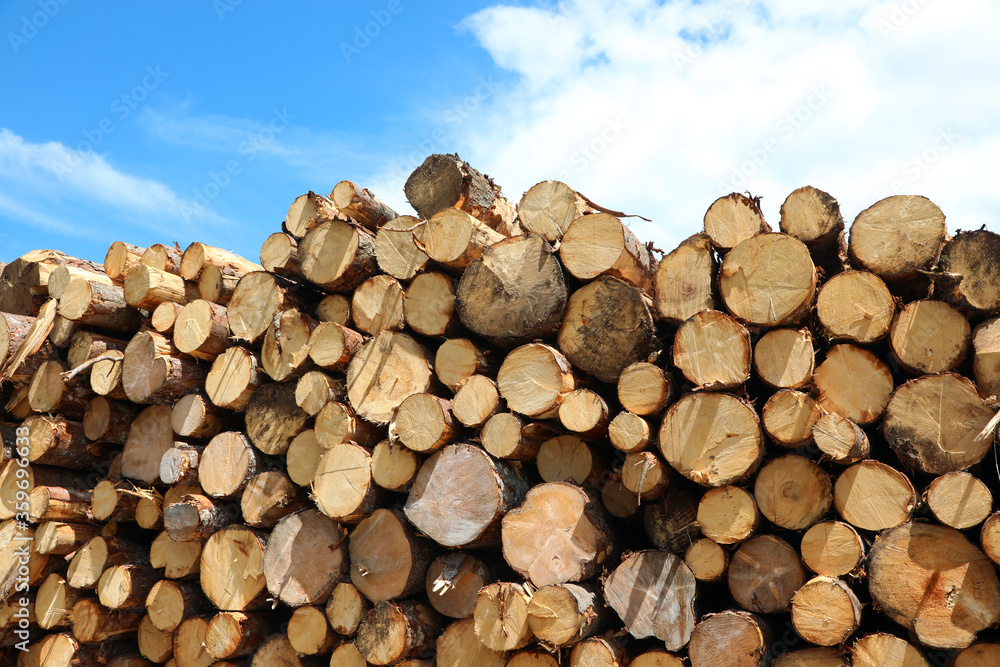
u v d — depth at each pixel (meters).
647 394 3.81
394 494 4.64
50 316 5.96
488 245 4.71
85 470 6.10
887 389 3.54
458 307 4.46
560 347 4.23
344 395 4.83
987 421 3.32
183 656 4.95
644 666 3.65
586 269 4.17
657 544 3.93
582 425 3.86
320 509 4.46
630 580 3.73
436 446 4.23
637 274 4.27
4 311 6.64
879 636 3.24
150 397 5.34
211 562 4.91
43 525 5.64
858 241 3.82
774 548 3.51
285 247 5.30
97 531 5.86
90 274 6.15
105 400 5.73
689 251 4.06
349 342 4.82
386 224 5.38
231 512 5.10
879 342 3.68
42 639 5.92
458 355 4.44
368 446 4.68
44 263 6.55
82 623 5.37
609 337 4.08
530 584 3.89
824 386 3.66
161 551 5.25
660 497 3.90
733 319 3.71
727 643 3.44
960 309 3.56
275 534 4.64
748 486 3.62
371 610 4.27
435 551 4.44
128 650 5.51
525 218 4.77
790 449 3.61
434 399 4.26
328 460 4.52
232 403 5.11
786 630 3.74
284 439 4.94
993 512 3.20
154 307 5.88
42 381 5.87
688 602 3.57
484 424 4.17
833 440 3.33
